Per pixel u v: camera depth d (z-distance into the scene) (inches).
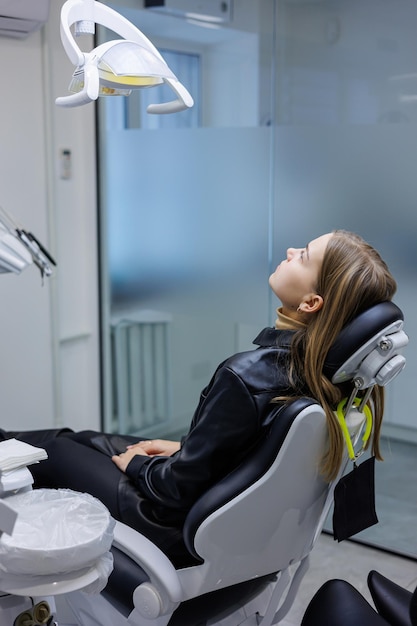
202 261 115.3
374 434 64.7
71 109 114.5
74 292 120.6
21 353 111.7
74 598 66.4
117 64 56.2
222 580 60.5
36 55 106.8
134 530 61.7
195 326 117.6
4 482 51.1
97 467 68.1
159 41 110.7
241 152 108.8
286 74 103.0
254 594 68.0
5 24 97.7
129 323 123.0
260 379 57.5
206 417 58.3
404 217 97.0
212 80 109.0
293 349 58.9
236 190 110.3
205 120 111.2
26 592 46.8
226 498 56.7
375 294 56.5
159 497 61.8
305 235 105.3
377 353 55.6
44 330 114.3
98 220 121.3
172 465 60.1
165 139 115.1
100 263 122.7
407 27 93.3
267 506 57.9
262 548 60.5
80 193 118.6
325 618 56.4
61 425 119.2
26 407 113.7
